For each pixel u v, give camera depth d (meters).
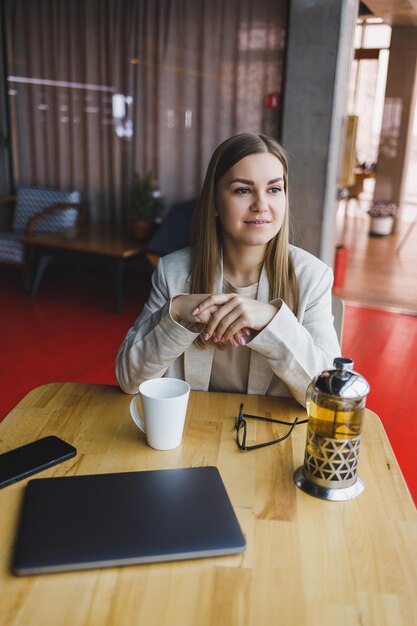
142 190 4.81
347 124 4.59
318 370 1.18
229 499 0.91
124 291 4.97
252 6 4.41
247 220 1.20
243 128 4.70
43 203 5.28
